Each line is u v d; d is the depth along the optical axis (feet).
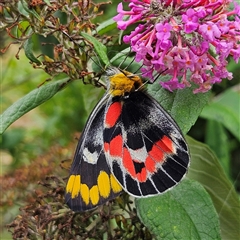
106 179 0.67
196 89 0.66
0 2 0.68
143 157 0.67
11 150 1.28
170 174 0.66
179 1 0.63
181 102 0.68
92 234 0.73
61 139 1.31
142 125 0.67
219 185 0.80
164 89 0.69
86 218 0.73
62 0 0.68
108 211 0.73
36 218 0.73
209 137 1.16
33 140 1.32
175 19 0.63
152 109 0.66
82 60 0.70
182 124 0.67
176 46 0.63
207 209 0.70
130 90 0.67
